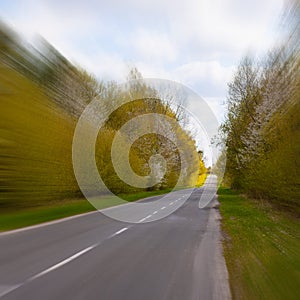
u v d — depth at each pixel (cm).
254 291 693
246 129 3362
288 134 1855
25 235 1338
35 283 741
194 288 731
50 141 2622
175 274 838
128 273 837
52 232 1428
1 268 852
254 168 2911
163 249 1139
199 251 1118
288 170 1861
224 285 752
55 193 2759
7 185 2108
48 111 2641
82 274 816
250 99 3344
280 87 2042
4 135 2059
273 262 924
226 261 977
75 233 1417
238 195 4641
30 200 2341
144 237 1366
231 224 1794
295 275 783
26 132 2256
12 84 2145
